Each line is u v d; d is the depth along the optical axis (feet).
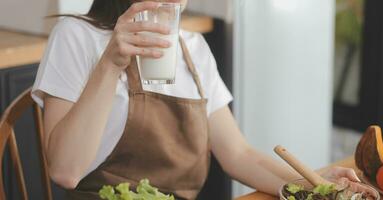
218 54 10.01
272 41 10.05
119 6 5.68
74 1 8.95
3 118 5.73
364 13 13.23
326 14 10.53
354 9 13.47
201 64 6.11
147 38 4.73
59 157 5.10
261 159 5.95
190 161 5.79
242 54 9.92
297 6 10.13
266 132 10.36
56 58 5.50
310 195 4.58
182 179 5.82
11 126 5.77
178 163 5.74
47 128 5.38
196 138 5.78
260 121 10.27
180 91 5.83
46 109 5.45
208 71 6.14
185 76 5.91
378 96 13.34
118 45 4.76
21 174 5.96
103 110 5.03
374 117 13.50
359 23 13.46
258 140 10.33
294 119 10.57
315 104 10.76
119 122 5.55
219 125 6.11
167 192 5.76
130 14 4.74
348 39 13.73
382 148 5.15
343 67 13.92
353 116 13.89
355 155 5.36
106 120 5.10
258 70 10.07
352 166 5.80
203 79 6.09
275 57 10.14
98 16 5.71
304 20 10.26
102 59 4.96
